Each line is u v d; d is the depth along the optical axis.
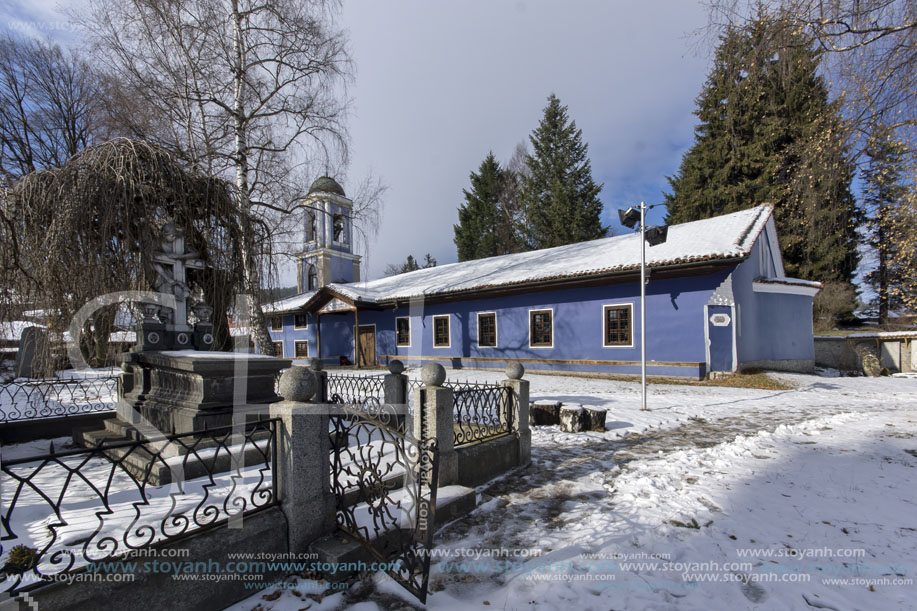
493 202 39.56
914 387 12.06
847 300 21.81
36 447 5.36
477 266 23.02
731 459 5.23
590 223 33.38
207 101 12.62
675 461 5.20
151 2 10.73
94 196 4.80
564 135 34.66
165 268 5.57
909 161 7.18
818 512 3.64
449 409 4.22
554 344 16.56
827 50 6.27
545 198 34.91
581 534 3.37
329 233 26.09
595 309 15.47
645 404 8.91
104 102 11.36
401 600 2.55
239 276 6.43
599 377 15.05
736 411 8.59
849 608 2.38
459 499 3.75
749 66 6.90
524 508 3.92
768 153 21.81
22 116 16.56
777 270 17.17
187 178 5.57
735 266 12.72
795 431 6.62
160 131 11.41
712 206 24.62
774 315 15.47
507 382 5.30
